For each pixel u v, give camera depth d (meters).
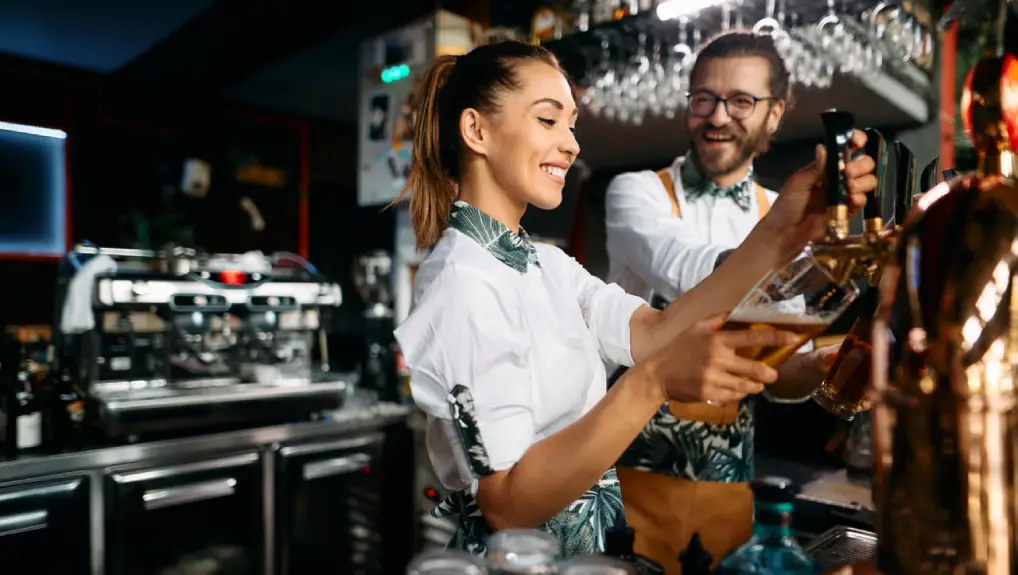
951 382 0.56
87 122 4.69
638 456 1.51
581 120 2.59
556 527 0.98
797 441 2.17
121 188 4.81
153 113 4.91
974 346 0.54
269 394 2.96
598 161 2.89
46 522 2.41
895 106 2.18
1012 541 0.55
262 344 3.21
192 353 2.99
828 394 0.93
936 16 2.10
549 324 1.03
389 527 3.29
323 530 3.08
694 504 1.44
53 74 4.55
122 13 3.90
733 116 1.60
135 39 4.25
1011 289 0.54
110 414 2.59
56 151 4.60
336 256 5.78
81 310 2.79
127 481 2.56
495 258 1.02
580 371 1.05
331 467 3.08
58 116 4.58
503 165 1.04
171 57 4.18
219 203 5.21
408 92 3.33
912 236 0.60
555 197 1.05
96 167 4.71
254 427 3.00
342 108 5.52
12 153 4.45
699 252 1.46
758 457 2.19
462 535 1.01
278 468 2.95
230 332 3.07
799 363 1.20
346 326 5.44
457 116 1.08
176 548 2.68
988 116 0.60
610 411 0.76
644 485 1.49
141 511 2.59
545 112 1.02
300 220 5.61
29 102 4.48
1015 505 0.55
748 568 0.68
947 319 0.55
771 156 2.47
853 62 1.95
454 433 0.92
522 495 0.84
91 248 3.08
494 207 1.07
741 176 1.69
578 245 2.98
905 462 0.59
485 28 3.09
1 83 4.38
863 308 0.88
